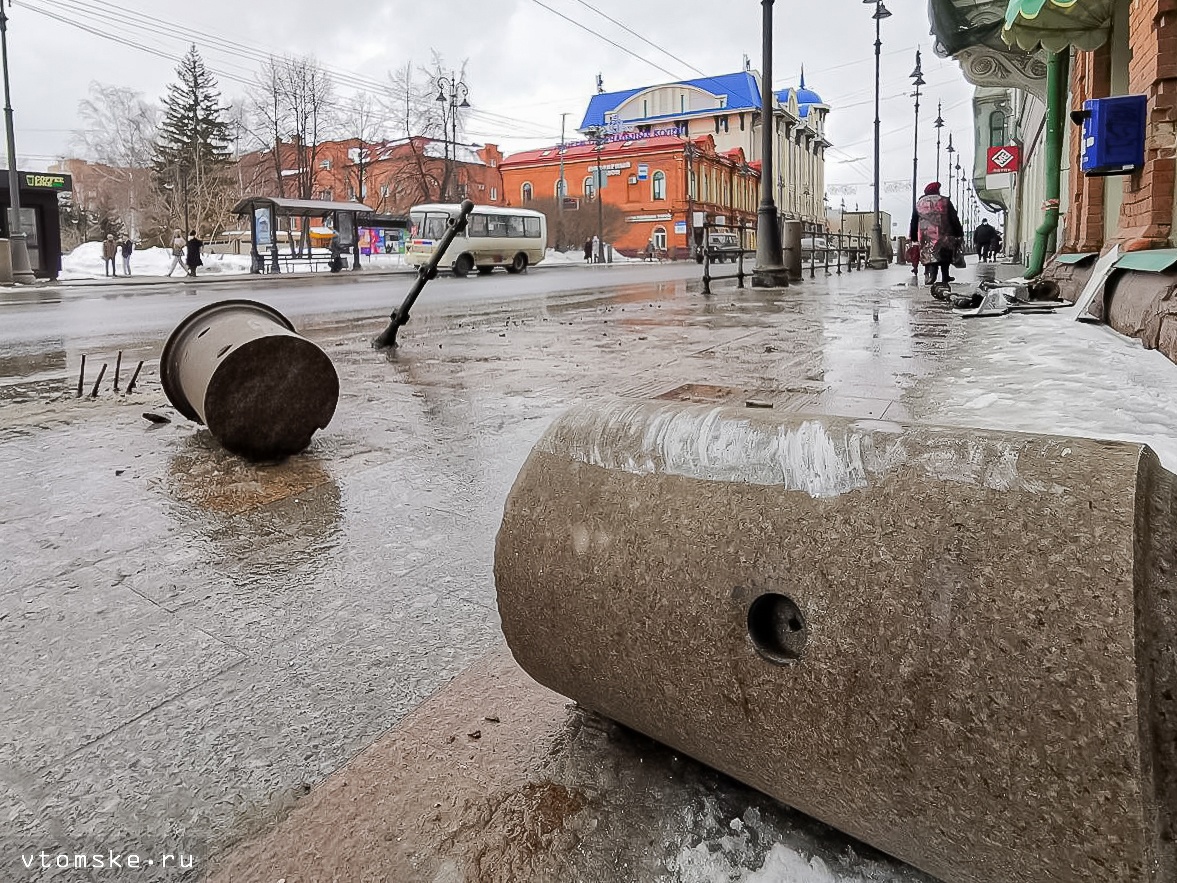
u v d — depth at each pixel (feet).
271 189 276.21
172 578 10.38
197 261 121.08
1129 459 4.02
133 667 8.26
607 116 358.02
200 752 6.90
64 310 55.67
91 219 235.81
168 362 17.16
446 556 10.99
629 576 5.38
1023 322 30.48
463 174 259.19
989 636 3.90
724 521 5.02
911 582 4.18
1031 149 81.87
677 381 21.72
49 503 13.23
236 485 14.05
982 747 3.89
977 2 46.24
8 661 8.38
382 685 7.86
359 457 15.72
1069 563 3.81
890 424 4.84
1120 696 3.56
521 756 6.56
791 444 4.96
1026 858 3.86
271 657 8.43
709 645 4.98
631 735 6.70
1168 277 21.44
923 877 5.06
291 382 15.47
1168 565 3.76
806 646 4.51
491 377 23.79
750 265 160.25
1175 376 17.69
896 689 4.15
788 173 357.20
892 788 4.24
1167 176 24.56
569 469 6.00
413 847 5.68
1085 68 36.24
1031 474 4.12
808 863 5.26
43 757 6.88
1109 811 3.57
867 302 46.96
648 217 267.59
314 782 6.48
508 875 5.37
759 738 4.83
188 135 254.06
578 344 30.76
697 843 5.53
